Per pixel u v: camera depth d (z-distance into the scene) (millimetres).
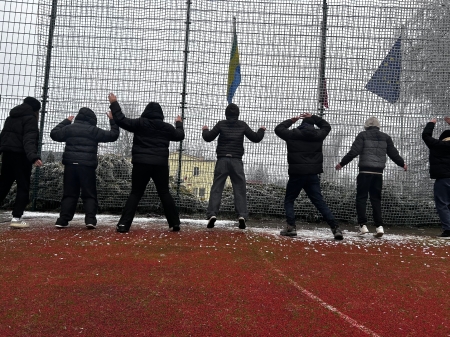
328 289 3232
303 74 6793
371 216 7074
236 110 6016
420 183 6957
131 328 2344
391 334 2391
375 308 2842
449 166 6031
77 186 5727
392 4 6793
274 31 6816
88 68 6965
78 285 3084
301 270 3770
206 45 6871
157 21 6922
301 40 6797
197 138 6922
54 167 7199
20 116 5559
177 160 6996
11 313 2518
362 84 6785
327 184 6969
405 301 3023
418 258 4516
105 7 6973
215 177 5992
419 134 6836
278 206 7094
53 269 3494
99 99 6941
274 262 4027
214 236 5332
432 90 6805
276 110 6809
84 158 5562
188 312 2617
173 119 6879
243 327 2412
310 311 2723
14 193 7414
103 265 3660
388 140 5949
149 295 2910
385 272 3848
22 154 5562
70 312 2557
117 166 7293
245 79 6844
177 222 5629
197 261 3926
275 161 6879
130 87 6922
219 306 2744
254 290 3117
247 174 6891
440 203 6105
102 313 2555
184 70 6898
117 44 6953
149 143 5438
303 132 5566
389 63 6789
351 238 5664
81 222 6219
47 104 6984
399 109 6801
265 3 6828
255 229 6152
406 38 6785
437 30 6801
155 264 3754
